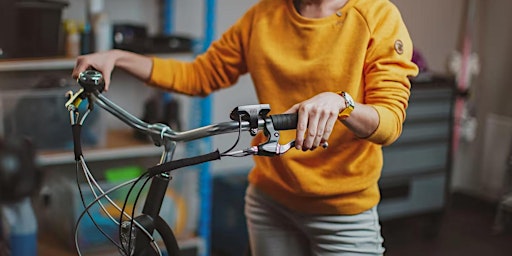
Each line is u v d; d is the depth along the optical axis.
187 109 3.13
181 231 2.91
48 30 2.59
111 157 2.74
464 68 4.10
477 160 4.29
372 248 1.61
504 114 4.12
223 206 3.32
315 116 1.21
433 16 4.03
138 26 2.89
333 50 1.50
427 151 3.53
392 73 1.44
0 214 2.37
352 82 1.49
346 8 1.51
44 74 2.86
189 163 1.22
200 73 1.75
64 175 2.80
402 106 1.43
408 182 3.50
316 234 1.61
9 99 2.56
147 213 1.32
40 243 2.73
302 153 1.56
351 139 1.54
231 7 3.47
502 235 3.71
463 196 4.26
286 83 1.56
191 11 3.30
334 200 1.57
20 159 1.96
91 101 1.34
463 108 4.14
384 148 3.39
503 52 4.09
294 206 1.61
